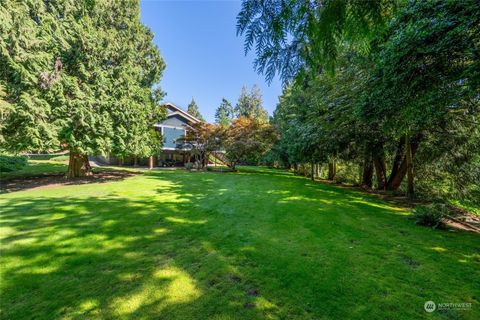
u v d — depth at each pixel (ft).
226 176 39.91
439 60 9.53
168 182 30.50
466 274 8.29
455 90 9.84
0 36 18.58
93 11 27.91
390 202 22.50
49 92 22.06
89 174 36.17
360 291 7.16
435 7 9.09
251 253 9.71
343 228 13.41
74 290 6.95
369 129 25.45
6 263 8.41
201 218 14.66
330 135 28.68
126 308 6.23
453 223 15.24
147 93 34.40
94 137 25.49
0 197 19.72
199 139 55.06
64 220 13.42
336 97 22.68
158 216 14.71
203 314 6.07
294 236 11.88
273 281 7.64
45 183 28.35
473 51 8.59
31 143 21.71
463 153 22.90
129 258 9.05
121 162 63.62
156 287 7.19
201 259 9.09
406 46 9.62
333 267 8.63
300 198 22.07
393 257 9.62
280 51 5.46
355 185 36.99
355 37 5.25
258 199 21.02
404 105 11.55
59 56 23.31
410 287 7.43
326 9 4.81
